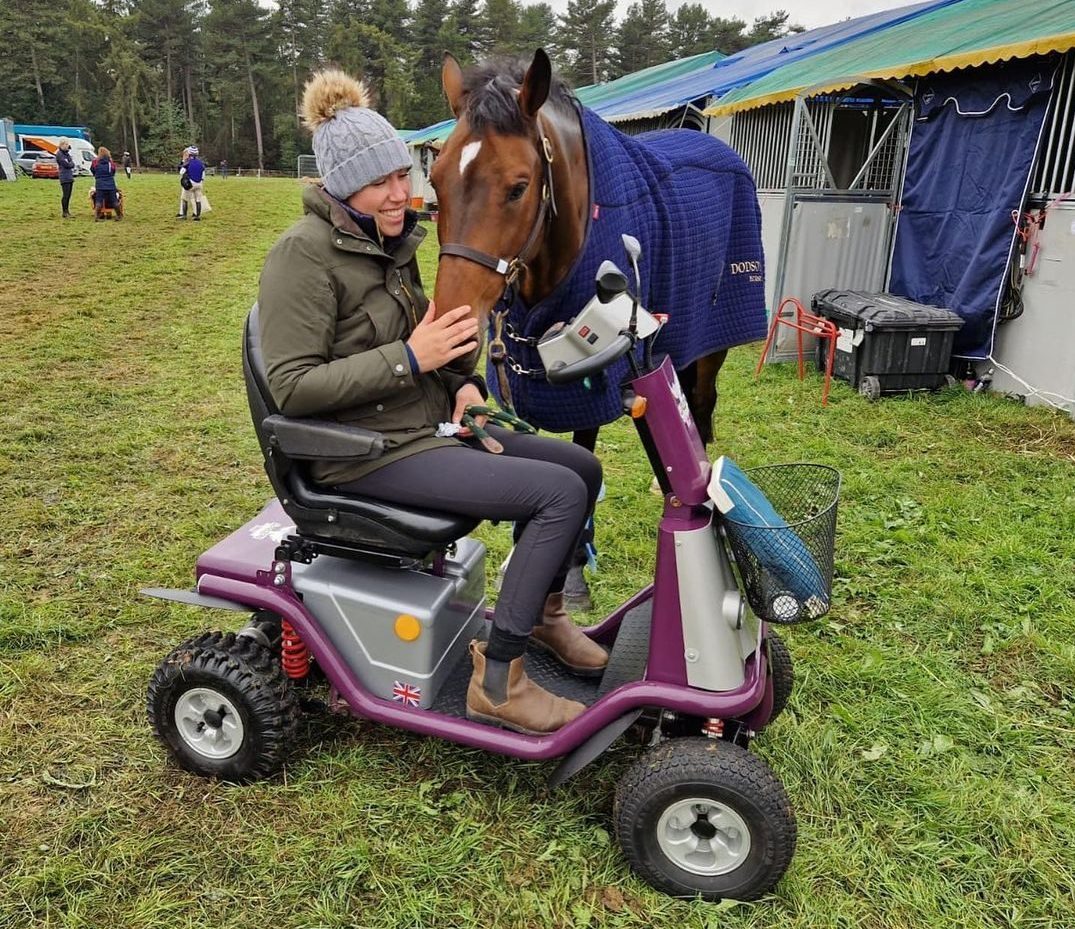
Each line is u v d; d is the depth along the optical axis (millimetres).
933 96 6531
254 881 1937
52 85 65562
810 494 2318
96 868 1953
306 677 2420
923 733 2498
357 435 1939
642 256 2693
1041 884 1984
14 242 12695
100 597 3111
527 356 2627
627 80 17969
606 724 1961
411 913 1860
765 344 7340
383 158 1908
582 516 1993
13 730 2402
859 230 7051
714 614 1902
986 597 3232
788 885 1951
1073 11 5746
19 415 5074
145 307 8516
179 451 4613
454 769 2307
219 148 67500
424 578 2203
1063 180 5656
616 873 2000
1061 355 5633
